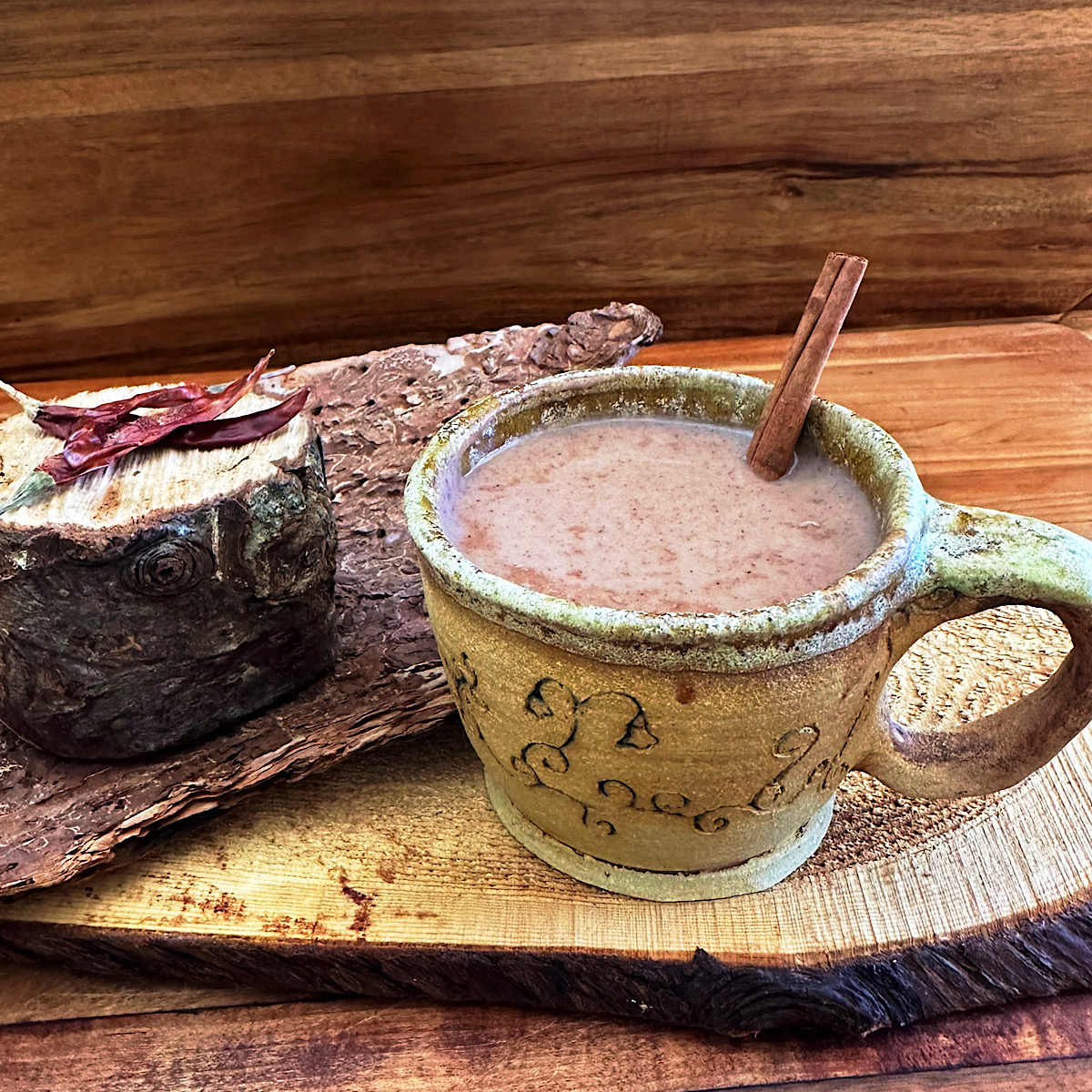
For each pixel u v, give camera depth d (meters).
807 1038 0.28
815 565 0.25
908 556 0.23
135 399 0.33
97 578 0.28
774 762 0.24
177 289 0.53
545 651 0.23
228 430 0.32
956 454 0.46
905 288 0.57
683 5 0.47
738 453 0.29
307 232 0.52
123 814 0.29
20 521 0.28
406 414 0.41
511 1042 0.28
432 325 0.56
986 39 0.49
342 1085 0.27
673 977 0.27
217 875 0.30
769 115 0.50
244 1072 0.28
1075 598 0.23
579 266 0.54
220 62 0.47
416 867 0.30
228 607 0.30
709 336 0.58
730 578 0.25
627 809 0.26
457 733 0.34
